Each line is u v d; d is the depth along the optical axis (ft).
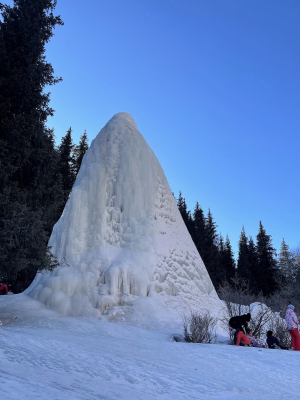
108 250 47.73
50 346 14.17
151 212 52.60
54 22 36.76
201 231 136.36
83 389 8.70
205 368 14.16
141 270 44.93
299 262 114.83
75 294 42.24
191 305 45.29
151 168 56.08
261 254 141.49
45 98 33.96
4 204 27.53
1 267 27.53
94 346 16.65
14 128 30.78
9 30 33.73
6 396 6.68
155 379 11.05
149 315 39.55
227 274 143.95
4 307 39.06
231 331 28.66
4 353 11.55
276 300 75.31
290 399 10.53
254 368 14.75
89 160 56.70
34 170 33.78
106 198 52.49
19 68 32.91
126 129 58.90
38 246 29.73
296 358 17.57
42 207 32.19
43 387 8.07
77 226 48.80
